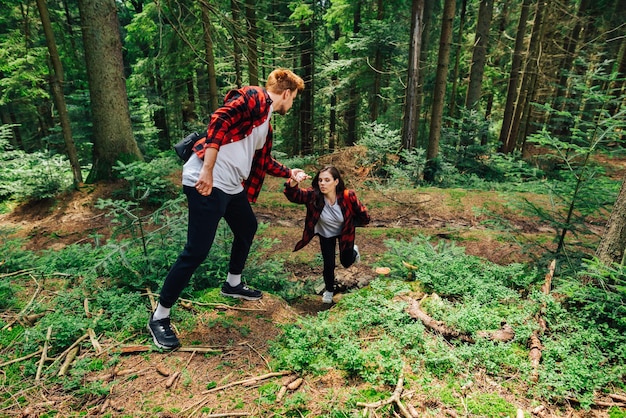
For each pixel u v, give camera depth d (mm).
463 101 18641
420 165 9641
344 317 3002
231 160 2426
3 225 6914
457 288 3295
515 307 3014
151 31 12250
